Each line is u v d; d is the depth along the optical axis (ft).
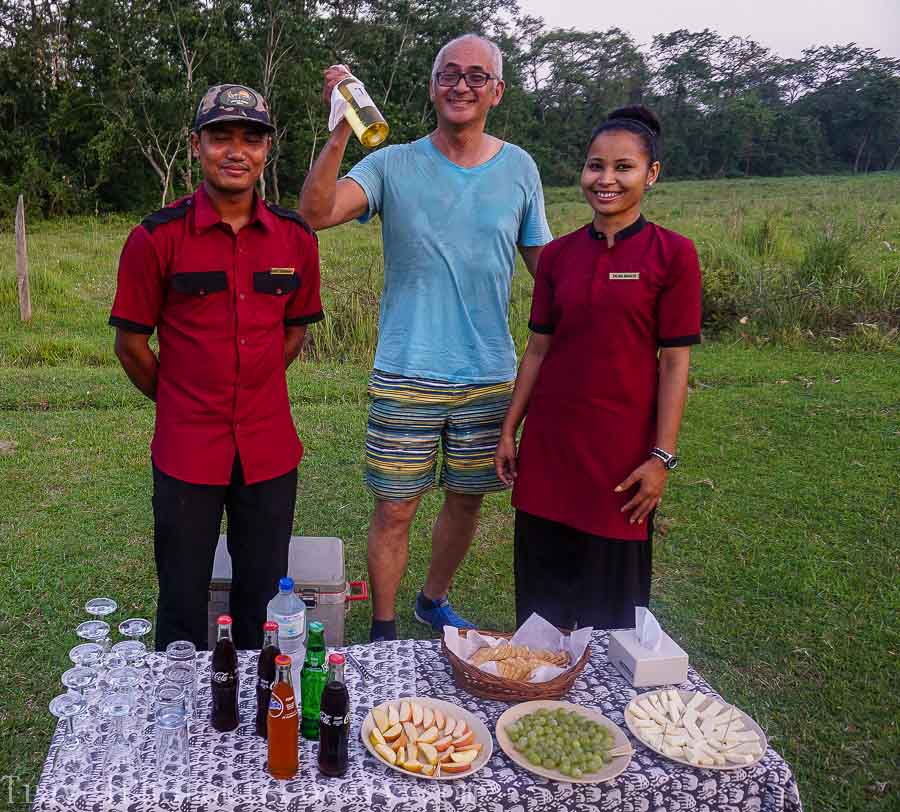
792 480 17.51
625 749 6.88
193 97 103.09
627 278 8.66
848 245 32.45
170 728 6.49
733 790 6.85
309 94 114.21
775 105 255.50
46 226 93.76
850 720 10.18
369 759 6.77
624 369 8.87
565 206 97.50
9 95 105.29
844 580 13.43
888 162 249.14
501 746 6.87
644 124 8.63
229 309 8.56
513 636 8.43
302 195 9.63
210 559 9.14
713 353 28.30
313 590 9.58
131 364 9.05
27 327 31.48
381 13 135.64
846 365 26.53
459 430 10.69
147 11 105.19
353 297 29.50
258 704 6.92
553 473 9.36
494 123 167.22
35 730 9.49
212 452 8.73
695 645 11.75
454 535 11.43
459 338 10.34
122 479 16.79
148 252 8.25
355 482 17.22
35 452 18.04
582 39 206.28
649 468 8.80
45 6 109.40
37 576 12.84
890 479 17.56
